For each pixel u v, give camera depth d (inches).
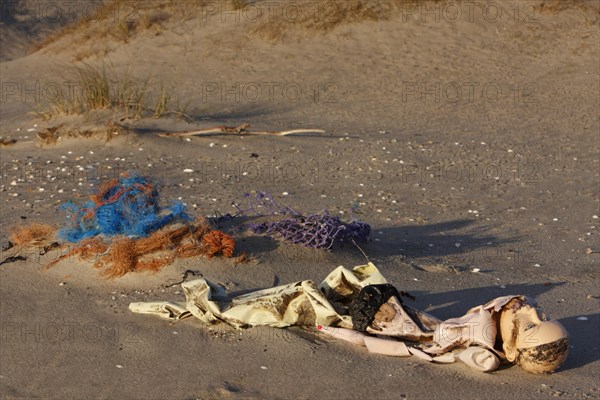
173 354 219.1
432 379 203.3
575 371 209.5
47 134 502.0
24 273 276.4
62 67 850.8
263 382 202.7
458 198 398.0
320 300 226.5
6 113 628.4
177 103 653.3
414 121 600.4
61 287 266.4
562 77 709.9
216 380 204.1
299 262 277.0
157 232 278.5
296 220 293.1
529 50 765.9
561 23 802.8
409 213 370.6
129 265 269.4
